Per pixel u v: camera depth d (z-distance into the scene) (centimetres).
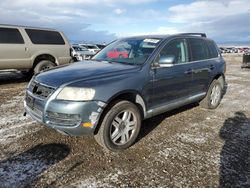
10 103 632
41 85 372
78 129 344
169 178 320
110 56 487
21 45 888
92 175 321
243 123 531
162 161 362
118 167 342
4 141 407
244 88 929
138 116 400
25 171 324
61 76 373
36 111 371
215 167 349
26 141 410
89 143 409
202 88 567
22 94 739
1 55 845
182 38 516
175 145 414
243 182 316
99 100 348
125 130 388
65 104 338
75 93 341
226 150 402
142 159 366
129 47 484
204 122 529
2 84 892
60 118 343
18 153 370
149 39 486
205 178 322
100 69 400
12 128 462
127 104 381
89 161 354
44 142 408
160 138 441
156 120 528
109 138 369
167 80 452
